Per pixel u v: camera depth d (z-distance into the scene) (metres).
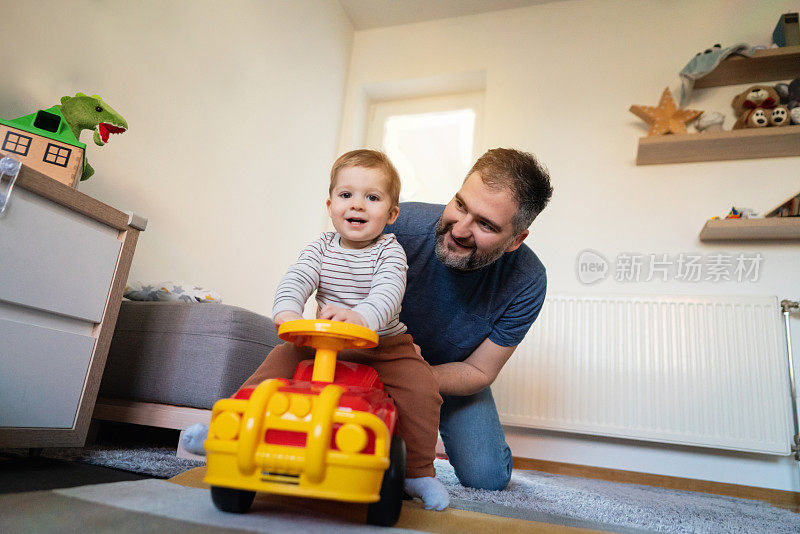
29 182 0.91
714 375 2.12
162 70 1.78
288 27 2.51
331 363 0.74
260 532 0.58
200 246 1.95
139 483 0.84
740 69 2.36
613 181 2.49
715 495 1.90
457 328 1.23
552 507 1.12
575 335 2.30
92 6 1.53
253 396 0.62
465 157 3.00
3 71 1.30
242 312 1.36
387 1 2.94
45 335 0.96
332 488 0.58
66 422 1.01
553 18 2.81
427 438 0.88
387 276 0.87
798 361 2.09
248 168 2.23
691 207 2.37
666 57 2.59
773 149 2.27
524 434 2.32
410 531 0.67
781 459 2.07
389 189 0.94
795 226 2.09
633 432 2.15
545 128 2.65
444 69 2.93
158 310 1.39
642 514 1.15
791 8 2.46
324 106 2.83
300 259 0.92
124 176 1.63
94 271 1.06
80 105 1.26
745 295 2.17
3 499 0.67
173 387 1.31
